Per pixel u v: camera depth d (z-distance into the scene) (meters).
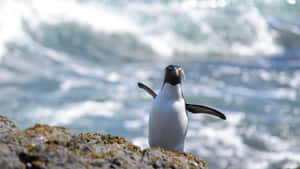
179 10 47.78
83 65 32.97
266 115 23.86
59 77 28.39
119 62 35.84
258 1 57.22
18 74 28.31
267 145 19.86
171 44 42.50
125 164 6.23
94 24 41.03
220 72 33.44
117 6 46.16
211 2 51.09
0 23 35.34
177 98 8.95
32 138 6.18
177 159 6.96
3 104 22.86
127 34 41.31
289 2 58.31
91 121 21.39
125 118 22.02
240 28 47.59
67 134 6.61
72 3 42.44
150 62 37.19
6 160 5.41
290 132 21.53
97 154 6.29
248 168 17.48
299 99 27.62
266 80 32.06
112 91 26.22
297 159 18.56
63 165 5.62
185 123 9.05
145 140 19.56
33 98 24.17
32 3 39.03
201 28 45.81
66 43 37.69
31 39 36.12
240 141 20.06
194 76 31.61
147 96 25.75
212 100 25.72
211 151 18.75
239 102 25.73
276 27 50.12
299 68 37.00
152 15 46.00
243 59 40.94
